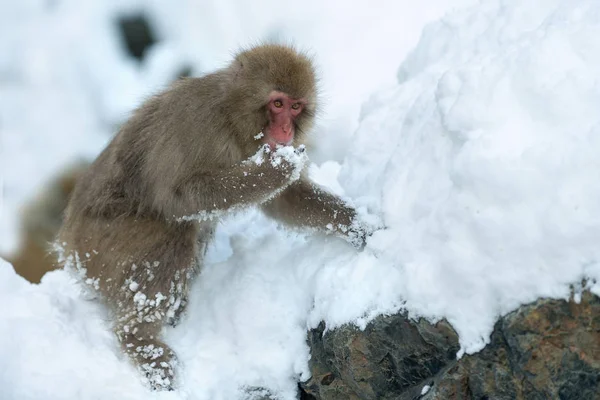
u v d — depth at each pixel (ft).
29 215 44.09
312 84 24.73
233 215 25.12
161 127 24.86
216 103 24.29
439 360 19.53
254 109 24.17
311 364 22.18
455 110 19.66
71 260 25.77
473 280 18.42
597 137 17.37
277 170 23.13
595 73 18.38
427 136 21.11
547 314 17.63
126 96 51.88
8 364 22.16
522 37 21.57
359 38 52.75
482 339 18.38
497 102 19.15
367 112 27.55
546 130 18.44
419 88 25.86
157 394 22.20
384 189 21.88
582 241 17.20
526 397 18.10
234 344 23.06
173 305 24.02
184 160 24.11
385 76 50.88
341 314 20.97
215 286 24.52
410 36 52.54
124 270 24.36
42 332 22.98
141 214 24.94
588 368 17.58
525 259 17.79
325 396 21.99
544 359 17.80
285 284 23.52
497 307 18.22
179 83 25.75
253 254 24.56
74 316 24.64
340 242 23.41
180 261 24.29
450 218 19.04
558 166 17.56
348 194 25.44
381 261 21.04
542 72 18.74
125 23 53.88
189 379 22.72
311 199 23.94
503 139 18.69
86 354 22.74
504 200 18.07
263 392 22.58
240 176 23.57
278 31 53.67
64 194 45.98
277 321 22.91
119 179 25.39
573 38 19.08
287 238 25.13
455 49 26.37
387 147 25.20
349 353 20.75
